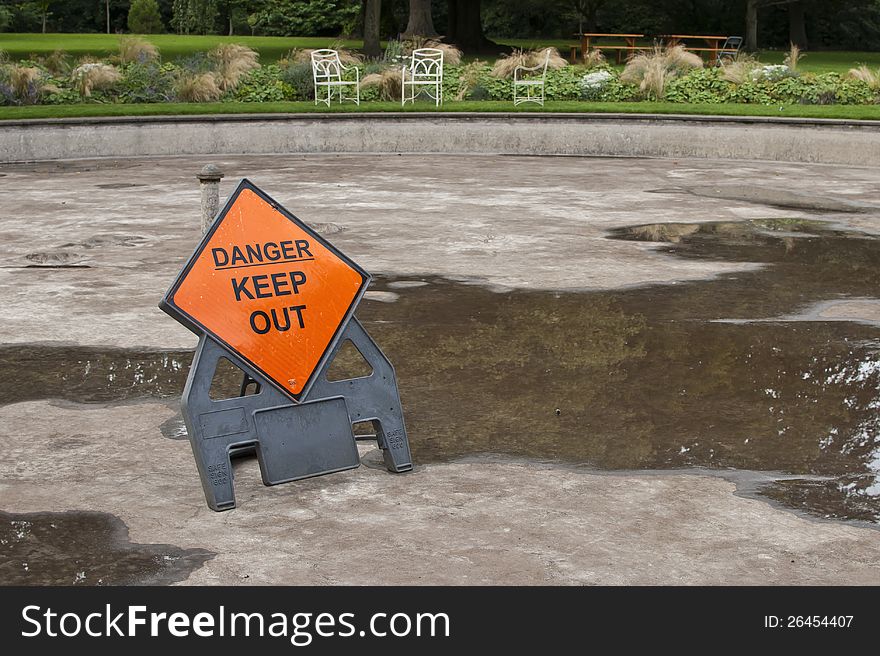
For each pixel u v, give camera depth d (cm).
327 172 1806
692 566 418
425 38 3606
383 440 514
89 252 1082
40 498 482
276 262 499
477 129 2158
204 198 844
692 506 475
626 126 2139
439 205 1426
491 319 818
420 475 512
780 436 569
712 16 5716
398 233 1205
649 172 1853
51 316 817
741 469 521
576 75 2594
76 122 2025
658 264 1038
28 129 1991
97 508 471
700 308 858
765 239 1191
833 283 959
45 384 652
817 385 660
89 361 702
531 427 580
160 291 906
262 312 492
